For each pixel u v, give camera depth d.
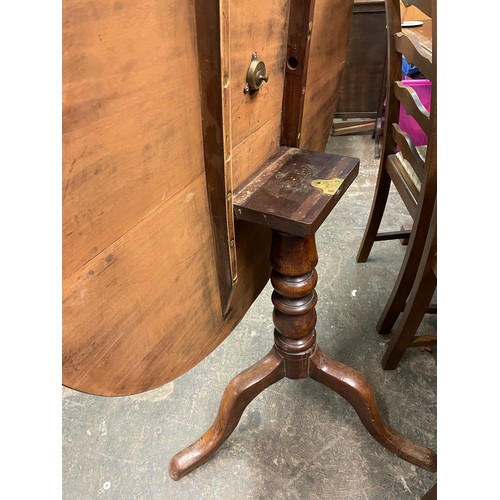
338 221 1.73
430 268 0.93
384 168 1.28
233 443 1.01
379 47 2.05
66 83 0.30
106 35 0.32
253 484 0.94
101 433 1.04
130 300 0.46
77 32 0.30
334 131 2.38
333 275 1.47
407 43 0.96
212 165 0.50
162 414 1.08
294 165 0.65
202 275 0.59
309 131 0.83
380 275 1.46
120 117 0.36
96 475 0.96
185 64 0.42
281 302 0.79
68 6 0.29
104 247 0.40
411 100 0.99
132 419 1.07
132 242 0.43
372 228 1.41
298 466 0.96
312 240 0.72
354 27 2.01
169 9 0.37
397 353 1.12
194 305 0.59
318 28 0.71
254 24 0.52
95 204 0.37
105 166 0.36
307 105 0.76
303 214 0.54
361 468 0.95
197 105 0.46
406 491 0.91
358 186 1.94
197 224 0.53
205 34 0.41
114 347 0.46
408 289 1.13
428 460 0.93
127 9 0.33
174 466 0.94
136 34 0.35
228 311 0.71
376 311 1.34
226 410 0.89
